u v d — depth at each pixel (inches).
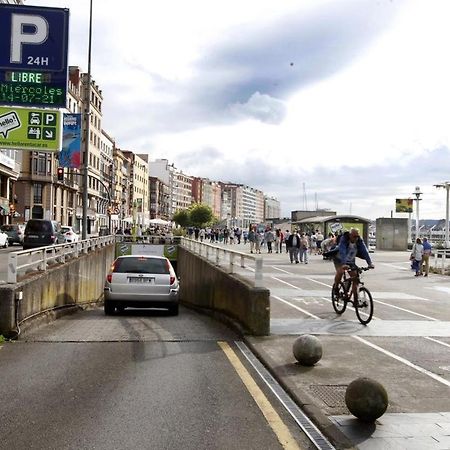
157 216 6525.6
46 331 417.4
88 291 856.9
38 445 184.1
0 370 283.9
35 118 574.2
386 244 1982.0
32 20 506.6
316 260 1295.5
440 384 265.4
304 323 440.1
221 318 505.4
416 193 1977.1
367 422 207.5
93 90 3597.4
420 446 185.6
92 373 279.1
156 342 369.7
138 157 5482.3
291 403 237.8
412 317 487.5
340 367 294.5
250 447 186.9
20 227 1717.5
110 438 191.3
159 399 237.8
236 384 265.7
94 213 3777.1
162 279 580.4
